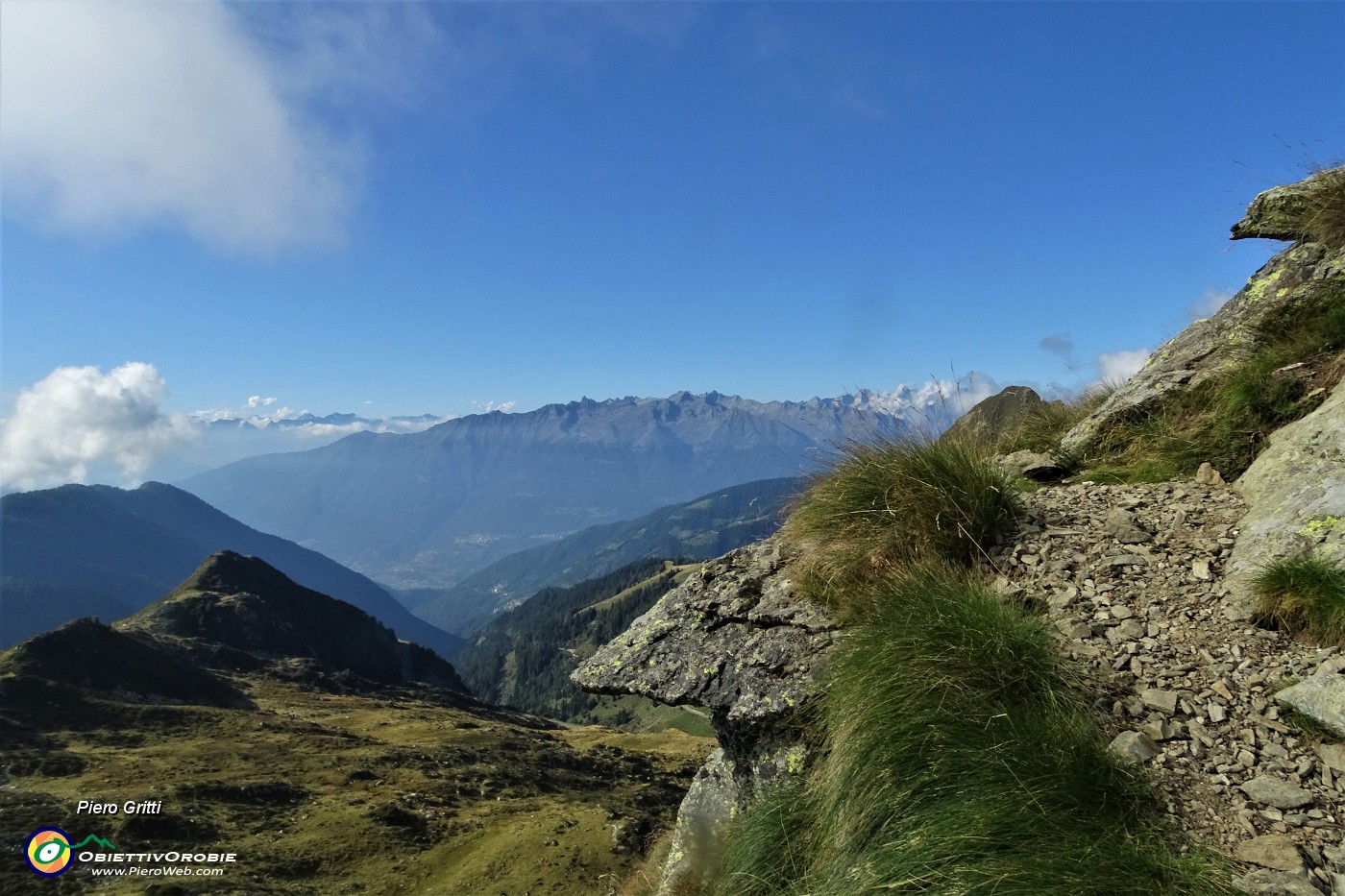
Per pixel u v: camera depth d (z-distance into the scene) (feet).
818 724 19.42
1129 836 12.40
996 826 13.04
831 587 22.91
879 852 14.29
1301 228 30.19
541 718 599.16
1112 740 14.87
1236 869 11.80
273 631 549.54
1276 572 17.21
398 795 224.74
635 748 397.39
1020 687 15.94
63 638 364.79
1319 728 14.08
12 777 215.92
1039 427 37.50
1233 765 13.89
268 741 296.10
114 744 274.77
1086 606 19.20
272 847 175.01
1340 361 24.22
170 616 523.70
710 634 24.75
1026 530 23.03
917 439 24.98
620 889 37.93
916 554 21.99
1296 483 20.24
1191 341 32.09
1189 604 18.37
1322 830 12.23
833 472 25.80
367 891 158.51
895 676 16.67
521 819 199.93
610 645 27.12
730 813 23.17
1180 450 26.71
